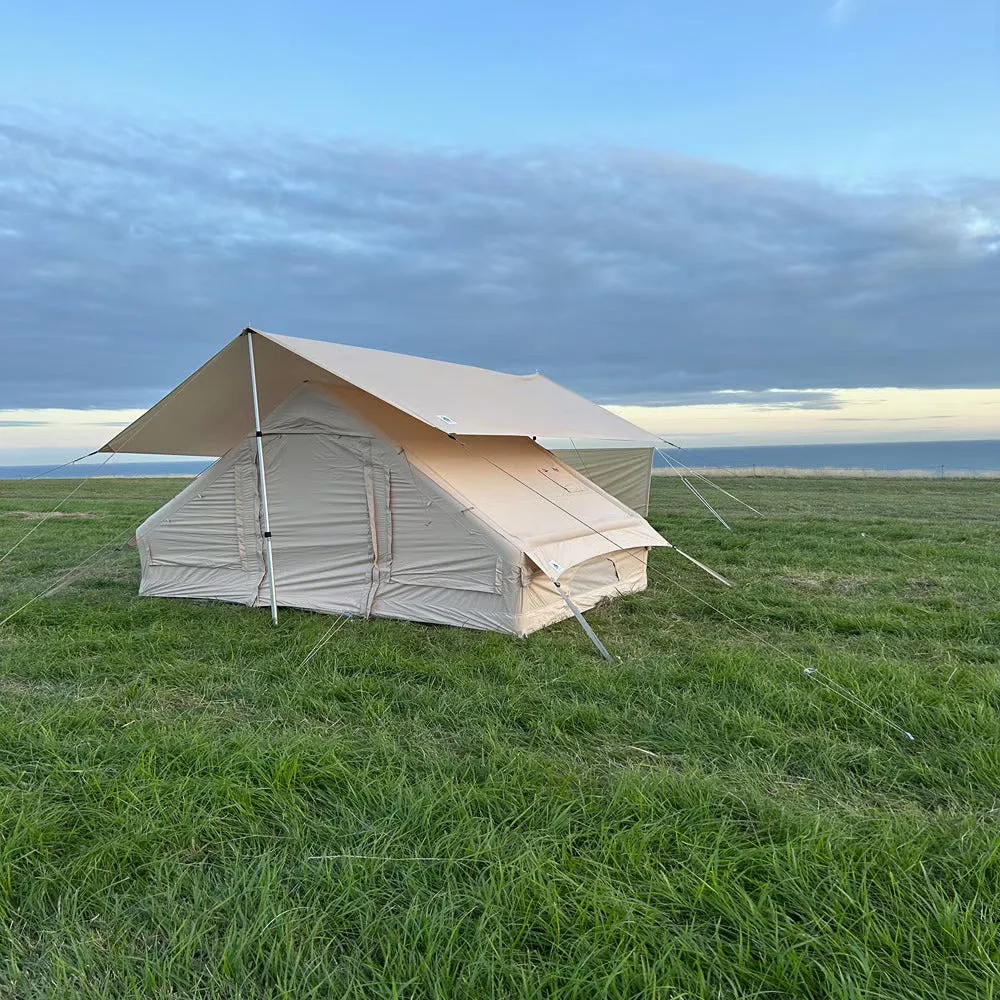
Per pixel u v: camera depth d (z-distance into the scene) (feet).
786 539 33.88
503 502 19.83
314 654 15.88
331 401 20.02
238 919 7.00
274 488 21.03
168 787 9.44
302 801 9.19
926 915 6.81
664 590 23.13
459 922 6.75
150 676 14.64
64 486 86.63
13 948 6.71
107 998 6.07
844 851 7.82
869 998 5.86
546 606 18.66
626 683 13.87
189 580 22.43
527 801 9.20
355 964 6.38
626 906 6.88
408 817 8.64
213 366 19.66
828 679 13.48
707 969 6.30
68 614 19.84
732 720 11.80
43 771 10.14
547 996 6.03
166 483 93.97
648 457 39.29
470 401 21.09
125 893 7.50
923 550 29.40
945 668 14.32
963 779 9.86
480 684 13.85
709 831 8.30
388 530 19.53
